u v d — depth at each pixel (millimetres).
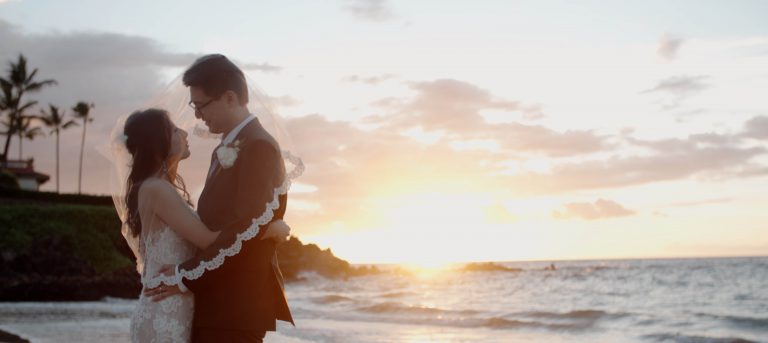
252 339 3459
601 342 13812
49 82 60156
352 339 12914
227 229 3344
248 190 3385
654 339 14336
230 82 3561
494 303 27625
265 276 3502
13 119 59031
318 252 61438
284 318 3600
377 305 21750
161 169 3607
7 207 36125
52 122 62906
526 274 61188
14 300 30031
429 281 55812
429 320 17781
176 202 3486
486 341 13430
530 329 15805
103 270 34844
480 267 87562
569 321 17281
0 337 11883
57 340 11836
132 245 3699
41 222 35688
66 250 34750
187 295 3467
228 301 3404
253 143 3439
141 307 3498
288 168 3645
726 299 27562
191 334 3469
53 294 30906
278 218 3553
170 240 3516
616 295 31125
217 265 3322
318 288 47375
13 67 59094
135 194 3588
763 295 28750
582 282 43750
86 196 43312
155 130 3598
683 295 30219
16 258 33062
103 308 23609
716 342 13781
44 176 60062
